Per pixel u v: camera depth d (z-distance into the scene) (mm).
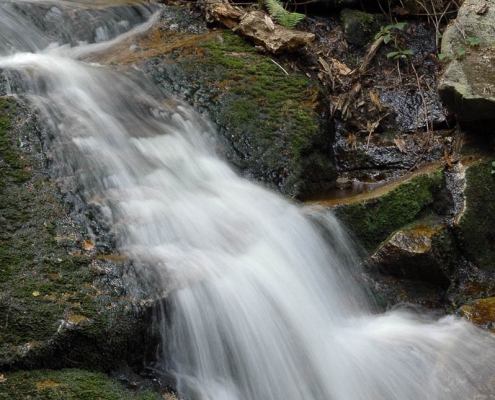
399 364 3939
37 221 3830
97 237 3861
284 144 4375
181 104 4430
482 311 4082
